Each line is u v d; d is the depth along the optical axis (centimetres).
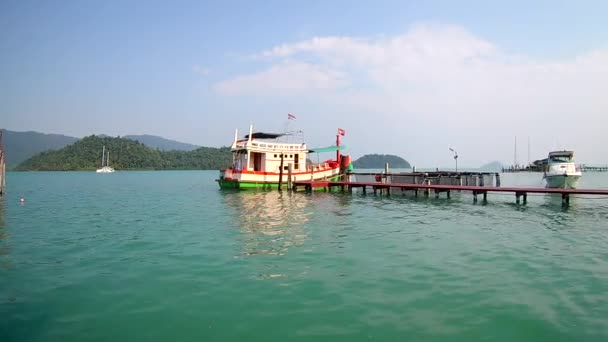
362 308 892
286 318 845
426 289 1016
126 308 910
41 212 2736
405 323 811
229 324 820
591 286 1035
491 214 2509
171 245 1570
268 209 2744
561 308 885
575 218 2334
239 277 1133
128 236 1772
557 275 1135
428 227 1989
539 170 12706
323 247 1513
